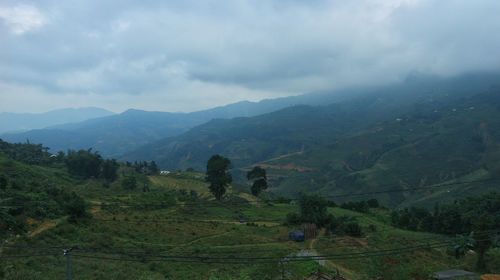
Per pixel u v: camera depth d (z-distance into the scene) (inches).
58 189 3553.2
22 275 1659.7
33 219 2674.7
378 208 5954.7
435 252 3454.7
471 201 4362.7
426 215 4761.3
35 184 3572.8
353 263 2876.5
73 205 2913.4
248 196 5782.5
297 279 2128.4
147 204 4133.9
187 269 2283.5
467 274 2731.3
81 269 1983.3
